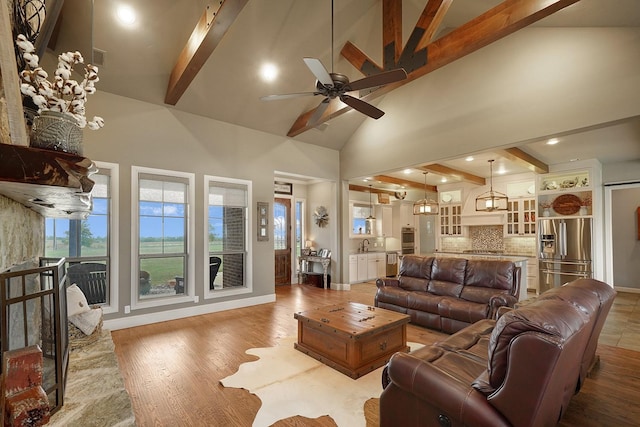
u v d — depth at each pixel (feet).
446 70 16.01
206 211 16.65
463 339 8.13
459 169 23.47
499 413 4.73
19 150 3.99
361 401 7.97
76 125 5.23
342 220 23.80
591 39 11.32
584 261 19.84
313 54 15.78
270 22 13.61
